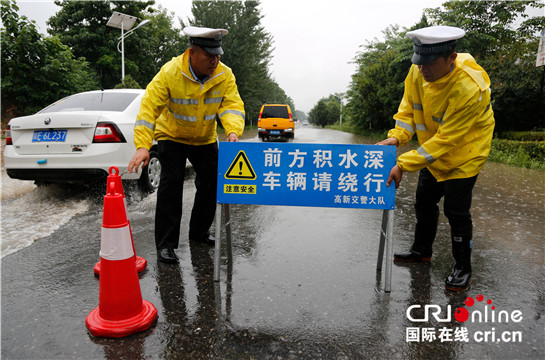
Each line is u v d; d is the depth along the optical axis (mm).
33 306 2291
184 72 2650
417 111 2654
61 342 1942
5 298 2381
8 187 5586
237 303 2344
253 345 1932
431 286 2615
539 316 2260
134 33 23719
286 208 4844
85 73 17219
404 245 3443
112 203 1999
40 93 14008
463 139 2410
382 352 1895
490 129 2490
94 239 3471
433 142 2371
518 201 5480
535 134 12516
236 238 3584
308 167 2555
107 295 2014
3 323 2100
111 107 4859
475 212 4797
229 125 2912
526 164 9875
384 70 23609
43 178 4562
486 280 2734
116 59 23000
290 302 2361
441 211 4766
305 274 2773
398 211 4820
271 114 18016
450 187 2516
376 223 4137
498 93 14242
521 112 14547
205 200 3287
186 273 2775
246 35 33875
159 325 2104
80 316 2191
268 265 2936
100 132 4391
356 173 2518
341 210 4742
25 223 3926
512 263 3064
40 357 1818
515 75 14352
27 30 13156
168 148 2961
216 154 3232
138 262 2826
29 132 4582
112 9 22969
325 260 3049
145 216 4273
